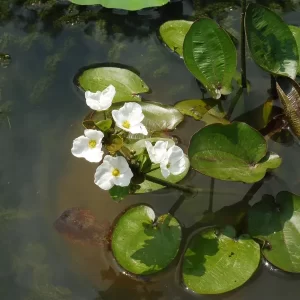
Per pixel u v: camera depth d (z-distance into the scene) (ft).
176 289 2.80
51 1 3.58
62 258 2.88
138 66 3.34
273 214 2.88
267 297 2.79
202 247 2.83
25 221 2.95
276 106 3.24
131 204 2.98
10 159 3.09
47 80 3.30
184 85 3.29
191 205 2.98
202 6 3.56
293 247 2.81
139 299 2.79
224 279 2.76
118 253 2.82
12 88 3.29
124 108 2.69
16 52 3.41
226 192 3.02
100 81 3.24
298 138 3.14
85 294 2.81
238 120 3.19
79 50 3.41
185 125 3.15
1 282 2.83
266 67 3.19
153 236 2.84
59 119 3.20
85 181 3.04
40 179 3.04
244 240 2.84
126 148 2.74
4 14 3.55
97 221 2.94
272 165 2.93
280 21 3.16
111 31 3.48
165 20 3.52
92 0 3.41
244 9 3.12
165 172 2.64
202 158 2.91
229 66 3.17
